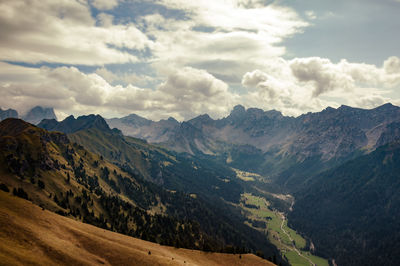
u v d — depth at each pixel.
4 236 87.94
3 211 103.62
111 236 138.12
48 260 86.56
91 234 125.44
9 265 72.31
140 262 110.44
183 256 150.88
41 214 118.75
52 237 102.88
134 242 144.38
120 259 108.56
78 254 99.62
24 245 88.25
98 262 101.06
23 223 102.12
